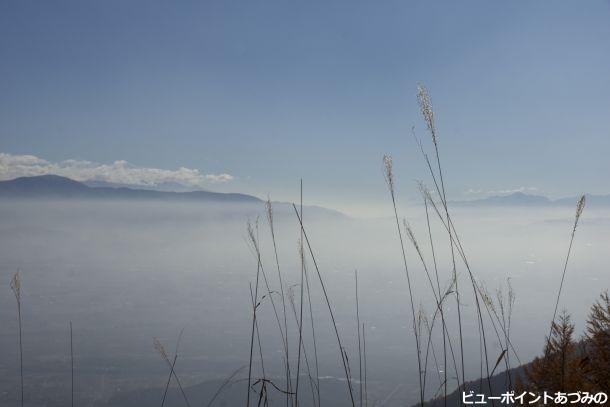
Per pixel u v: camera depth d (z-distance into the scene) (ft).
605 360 10.78
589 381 10.78
